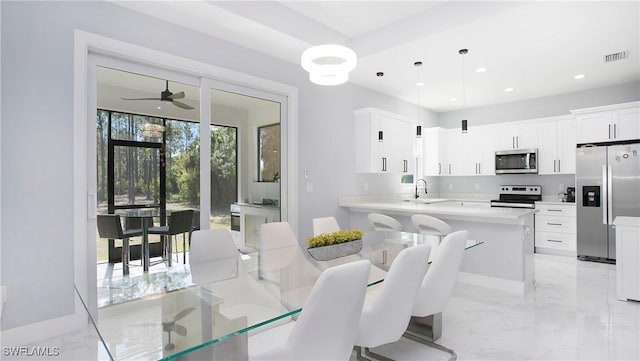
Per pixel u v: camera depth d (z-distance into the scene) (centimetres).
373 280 182
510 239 352
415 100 596
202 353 155
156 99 318
